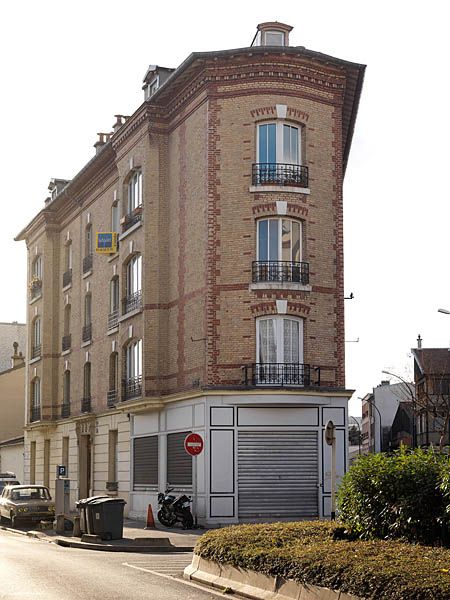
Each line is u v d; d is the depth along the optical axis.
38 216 48.94
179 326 31.98
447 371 69.62
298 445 29.42
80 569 17.06
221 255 29.84
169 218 33.47
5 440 63.00
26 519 32.28
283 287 29.64
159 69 36.06
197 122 31.23
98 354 40.59
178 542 23.61
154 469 33.31
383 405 95.88
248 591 13.17
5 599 12.73
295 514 29.09
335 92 31.34
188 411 30.47
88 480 42.47
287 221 30.17
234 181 30.11
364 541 13.84
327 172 31.00
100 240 37.91
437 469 13.41
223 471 28.81
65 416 45.59
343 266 31.02
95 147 44.88
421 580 10.06
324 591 11.45
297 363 29.66
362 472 14.57
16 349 72.69
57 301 47.97
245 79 30.34
